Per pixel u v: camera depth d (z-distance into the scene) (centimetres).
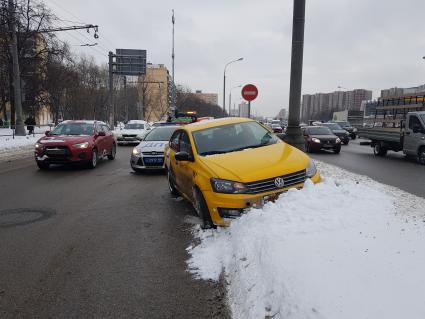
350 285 292
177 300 352
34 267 434
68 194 852
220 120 744
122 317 325
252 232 432
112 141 1603
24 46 3425
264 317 296
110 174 1167
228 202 504
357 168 1300
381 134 1739
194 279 395
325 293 286
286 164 546
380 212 471
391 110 1908
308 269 324
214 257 439
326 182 616
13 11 2625
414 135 1468
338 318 257
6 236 546
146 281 393
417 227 412
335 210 465
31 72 3634
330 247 363
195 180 566
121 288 379
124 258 457
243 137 673
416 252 341
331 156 1788
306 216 443
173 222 611
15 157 1678
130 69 4522
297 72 1039
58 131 1374
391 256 334
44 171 1233
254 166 536
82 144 1252
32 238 537
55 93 4069
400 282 290
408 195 732
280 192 517
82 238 536
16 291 376
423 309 255
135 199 796
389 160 1589
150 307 340
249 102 1326
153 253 472
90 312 335
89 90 5953
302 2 1013
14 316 330
